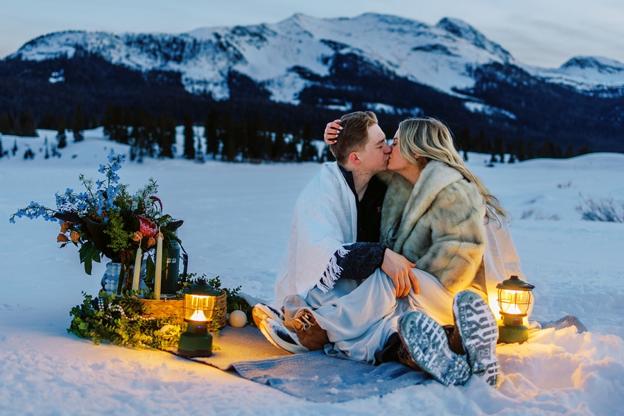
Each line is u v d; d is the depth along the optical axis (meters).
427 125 4.32
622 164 68.31
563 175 49.78
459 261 4.00
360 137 4.30
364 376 3.50
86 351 3.90
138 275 4.50
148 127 94.81
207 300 3.99
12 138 103.50
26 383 3.16
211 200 21.47
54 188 25.84
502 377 3.55
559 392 3.25
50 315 4.96
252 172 54.44
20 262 7.77
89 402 2.96
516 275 4.31
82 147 97.56
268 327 4.14
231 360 3.90
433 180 4.12
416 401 3.12
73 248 9.19
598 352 3.82
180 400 3.05
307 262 4.13
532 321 4.48
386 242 4.41
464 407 3.09
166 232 4.73
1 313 4.96
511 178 44.88
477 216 4.06
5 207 16.44
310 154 101.56
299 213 4.30
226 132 96.62
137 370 3.56
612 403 3.25
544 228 14.89
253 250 9.62
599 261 9.61
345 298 3.95
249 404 3.00
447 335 3.60
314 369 3.64
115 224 4.51
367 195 4.55
